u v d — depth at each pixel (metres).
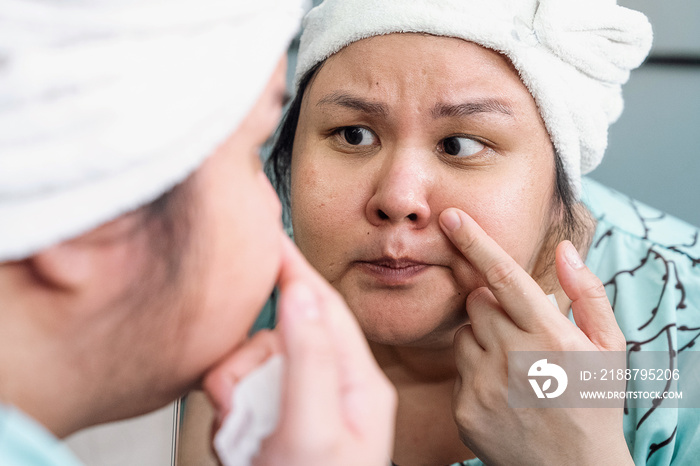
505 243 0.69
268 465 0.39
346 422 0.42
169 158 0.36
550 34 0.69
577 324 0.76
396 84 0.66
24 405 0.39
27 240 0.33
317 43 0.73
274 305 0.98
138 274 0.39
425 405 0.84
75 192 0.33
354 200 0.68
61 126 0.32
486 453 0.73
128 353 0.41
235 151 0.42
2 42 0.31
